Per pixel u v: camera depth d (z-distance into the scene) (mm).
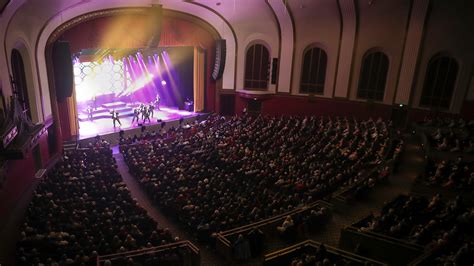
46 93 19609
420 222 13125
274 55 28156
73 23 21344
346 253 10938
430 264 10383
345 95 26891
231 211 13500
